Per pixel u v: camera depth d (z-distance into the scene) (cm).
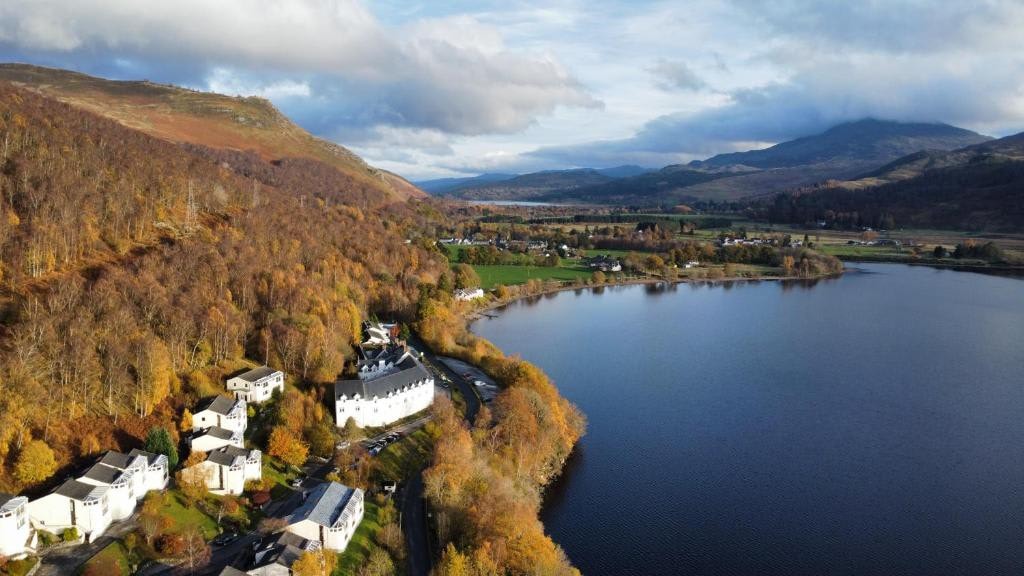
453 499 15638
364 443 19025
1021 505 18962
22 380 15038
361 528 14888
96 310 18675
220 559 13250
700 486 19588
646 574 15488
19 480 13362
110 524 13562
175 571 12719
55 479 13812
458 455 16825
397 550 14300
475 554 13588
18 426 14175
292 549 13125
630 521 17575
